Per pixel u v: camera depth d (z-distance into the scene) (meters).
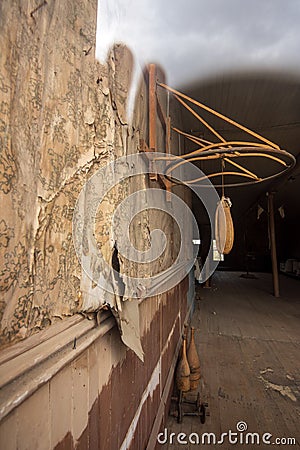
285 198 10.84
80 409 0.90
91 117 0.97
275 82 3.82
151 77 1.97
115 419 1.25
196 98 4.20
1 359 0.59
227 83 3.85
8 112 0.59
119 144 1.23
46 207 0.74
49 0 0.74
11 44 0.60
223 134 5.56
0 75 0.57
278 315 6.43
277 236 16.48
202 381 3.35
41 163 0.72
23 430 0.61
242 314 6.49
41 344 0.72
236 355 4.12
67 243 0.85
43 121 0.72
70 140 0.85
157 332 2.32
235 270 17.09
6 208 0.59
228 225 2.51
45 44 0.72
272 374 3.54
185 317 5.02
